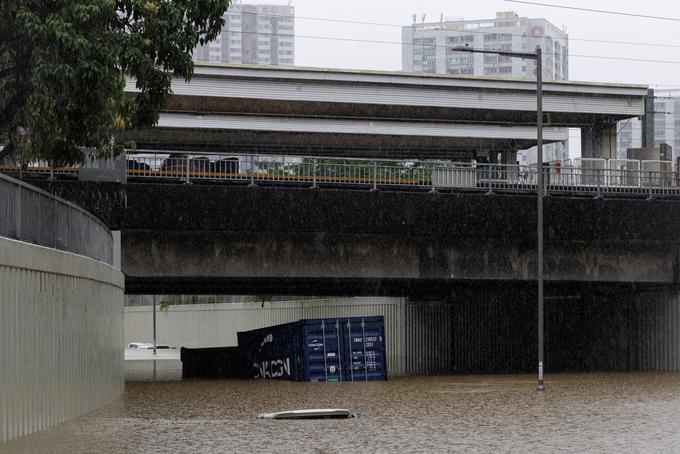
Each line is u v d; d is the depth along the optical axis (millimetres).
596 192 43906
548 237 42500
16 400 17312
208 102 48812
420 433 19391
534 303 53312
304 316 71062
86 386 24125
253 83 47688
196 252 39375
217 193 38156
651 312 47906
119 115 25656
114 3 23703
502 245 43344
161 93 26047
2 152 27938
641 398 29109
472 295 52688
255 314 79500
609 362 50625
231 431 19922
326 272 41156
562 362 52969
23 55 24438
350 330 41281
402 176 41875
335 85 49219
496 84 51812
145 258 38812
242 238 39875
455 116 53656
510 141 57188
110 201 36688
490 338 52438
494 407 26172
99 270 25859
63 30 22984
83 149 36125
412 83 50500
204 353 50844
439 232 41156
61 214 21969
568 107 53344
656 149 55031
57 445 16828
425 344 55875
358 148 56812
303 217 39406
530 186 43469
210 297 93250
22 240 18609
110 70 24078
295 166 40250
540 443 17406
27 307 18109
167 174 38656
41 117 24734
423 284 46438
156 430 20000
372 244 41625
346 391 34000
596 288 49312
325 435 19047
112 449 16359
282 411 24062
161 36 25047
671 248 45250
